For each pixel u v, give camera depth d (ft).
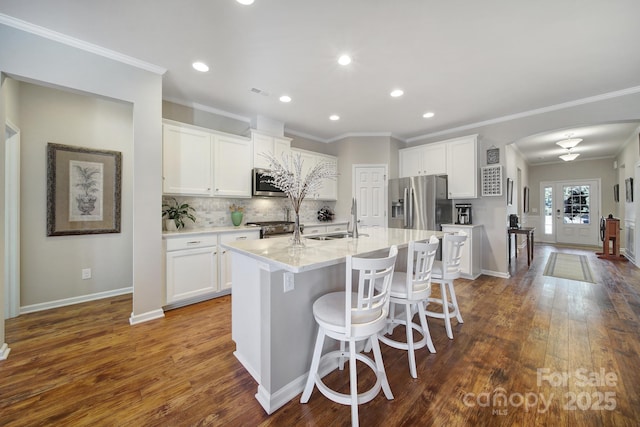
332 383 5.69
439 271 7.86
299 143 16.40
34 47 6.74
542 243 25.99
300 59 8.32
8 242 8.56
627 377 5.74
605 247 18.83
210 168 11.32
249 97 11.08
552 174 26.45
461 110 12.55
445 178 14.69
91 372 5.95
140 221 8.43
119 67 8.02
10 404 4.99
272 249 6.03
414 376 5.82
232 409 4.93
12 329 7.91
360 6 6.12
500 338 7.48
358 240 7.59
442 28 6.87
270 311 4.86
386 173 16.25
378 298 4.95
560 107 11.75
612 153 22.43
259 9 6.19
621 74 9.15
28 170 9.04
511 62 8.43
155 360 6.43
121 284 11.00
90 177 10.19
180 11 6.23
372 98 11.18
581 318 8.71
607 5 6.02
